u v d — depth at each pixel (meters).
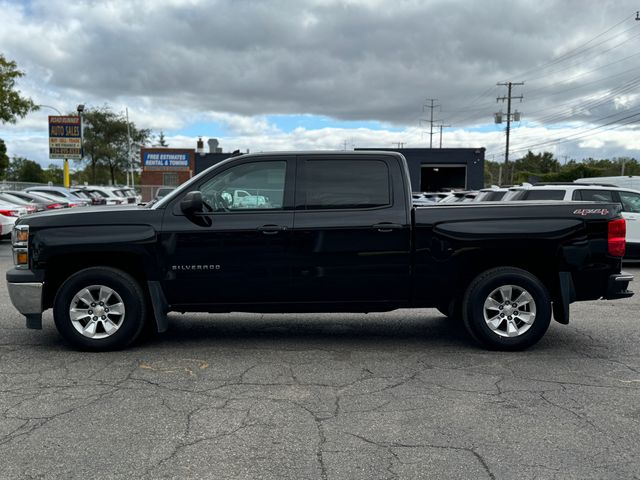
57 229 5.91
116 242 5.87
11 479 3.38
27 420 4.25
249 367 5.55
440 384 5.07
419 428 4.12
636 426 4.18
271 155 6.11
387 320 7.69
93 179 73.50
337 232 5.96
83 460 3.62
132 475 3.43
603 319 7.80
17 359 5.79
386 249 5.99
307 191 6.05
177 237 5.93
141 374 5.32
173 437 3.96
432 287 6.07
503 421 4.25
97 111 72.12
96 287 5.98
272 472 3.47
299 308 6.11
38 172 112.38
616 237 6.04
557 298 6.16
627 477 3.43
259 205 6.04
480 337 6.06
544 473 3.47
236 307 6.09
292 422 4.22
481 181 39.34
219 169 6.08
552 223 5.98
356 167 6.10
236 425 4.16
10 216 17.52
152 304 6.06
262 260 5.97
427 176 42.34
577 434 4.03
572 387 5.00
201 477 3.41
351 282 6.02
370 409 4.48
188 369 5.47
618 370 5.49
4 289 9.92
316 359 5.82
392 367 5.56
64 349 6.16
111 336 5.99
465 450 3.78
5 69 32.09
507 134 61.34
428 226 6.00
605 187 12.56
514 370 5.48
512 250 6.01
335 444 3.86
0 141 70.31
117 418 4.28
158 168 56.09
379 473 3.46
